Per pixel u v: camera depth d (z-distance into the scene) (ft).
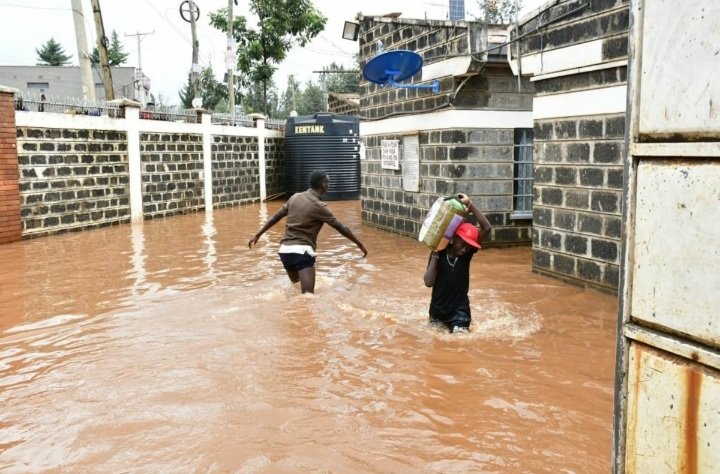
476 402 14.49
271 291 25.91
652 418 6.37
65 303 24.75
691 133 5.90
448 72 36.04
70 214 46.39
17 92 41.22
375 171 47.83
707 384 5.80
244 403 14.61
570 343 18.74
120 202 51.70
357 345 18.71
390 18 43.52
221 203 66.74
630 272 6.61
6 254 36.63
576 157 26.12
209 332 20.29
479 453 12.09
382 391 15.21
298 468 11.61
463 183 36.83
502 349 18.21
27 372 17.13
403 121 42.52
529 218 37.73
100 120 49.11
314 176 25.64
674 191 6.07
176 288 27.04
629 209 6.59
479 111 36.50
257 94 150.00
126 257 35.40
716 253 5.69
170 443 12.71
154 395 15.23
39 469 11.84
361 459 11.91
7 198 40.96
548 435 12.80
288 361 17.42
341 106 100.58
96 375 16.71
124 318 22.30
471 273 29.63
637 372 6.54
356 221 53.93
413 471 11.46
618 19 23.18
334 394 15.07
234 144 69.05
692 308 5.93
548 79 27.35
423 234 19.52
